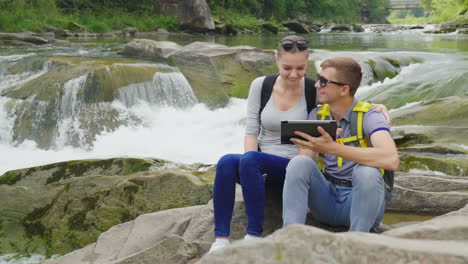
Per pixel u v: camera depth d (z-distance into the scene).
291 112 2.99
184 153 7.76
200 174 4.27
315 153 2.90
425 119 6.88
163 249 2.88
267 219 3.04
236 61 10.90
